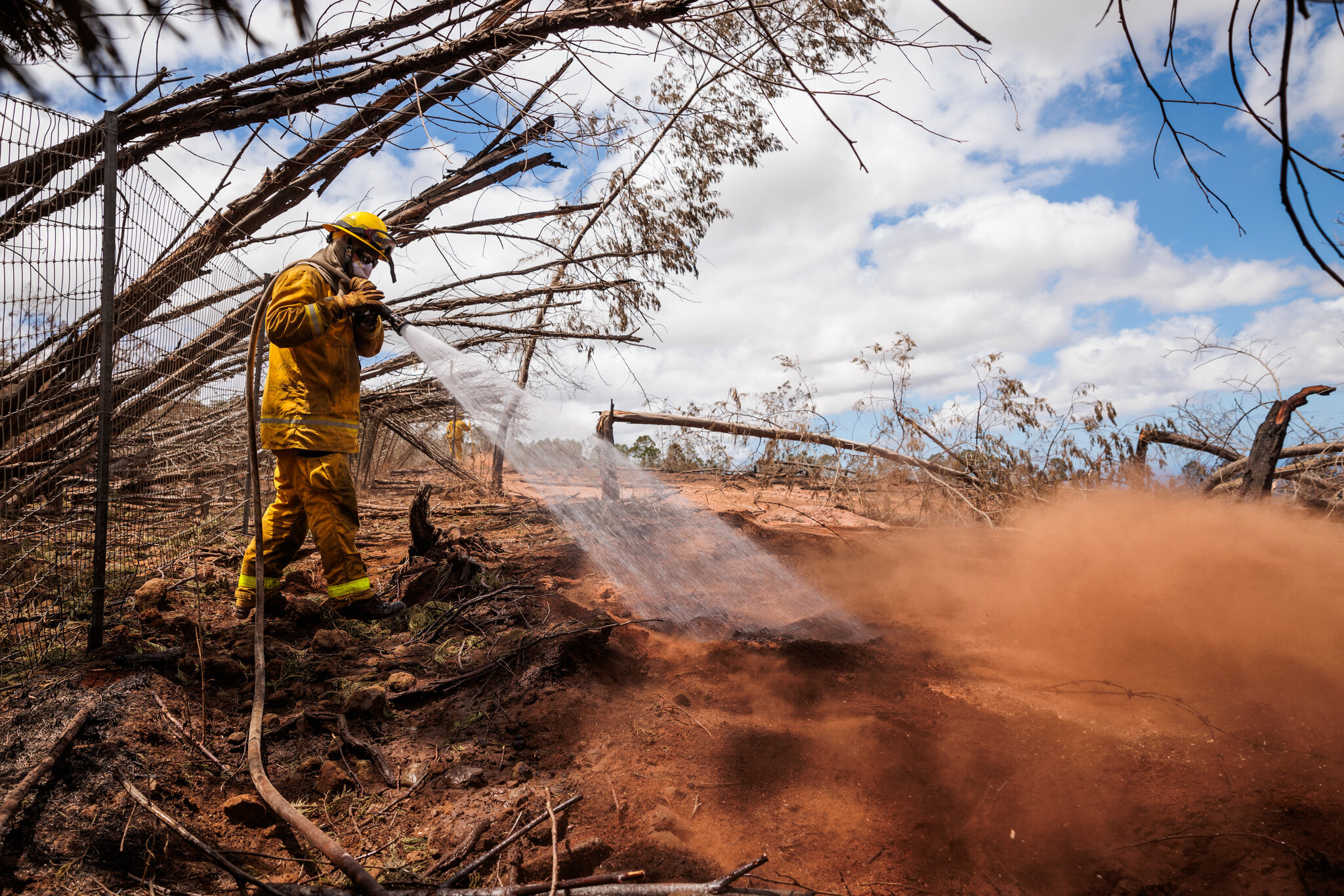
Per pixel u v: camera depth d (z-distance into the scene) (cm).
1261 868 204
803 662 371
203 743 286
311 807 259
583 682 341
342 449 409
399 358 857
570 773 273
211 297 498
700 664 371
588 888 198
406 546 705
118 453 463
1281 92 116
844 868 215
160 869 220
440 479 1375
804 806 246
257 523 341
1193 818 227
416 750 294
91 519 439
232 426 619
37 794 233
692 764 273
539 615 447
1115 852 216
